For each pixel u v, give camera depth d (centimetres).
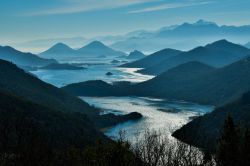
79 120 16562
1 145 4547
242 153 4234
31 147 3828
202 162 4178
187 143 4488
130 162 3462
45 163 3675
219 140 4425
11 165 3666
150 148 4469
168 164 4000
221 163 4231
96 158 3466
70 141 11231
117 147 3462
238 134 4475
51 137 9700
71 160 3659
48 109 15900
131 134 16425
